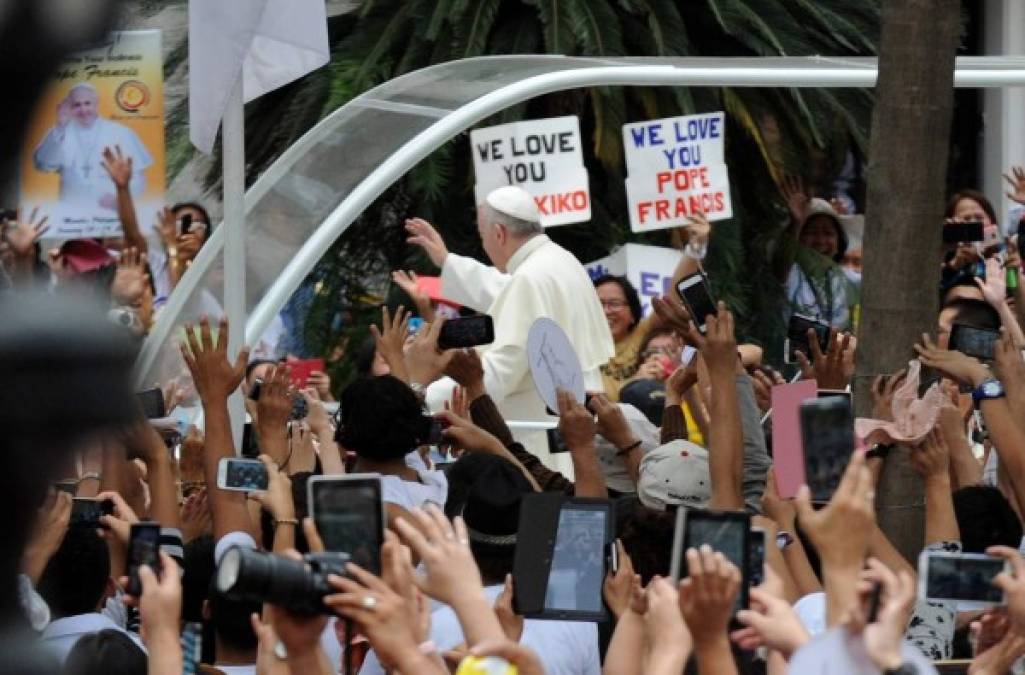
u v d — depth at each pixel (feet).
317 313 129.18
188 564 49.73
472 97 88.74
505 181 106.93
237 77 68.74
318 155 88.58
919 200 58.65
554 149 107.24
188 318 82.74
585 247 128.98
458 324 68.39
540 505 37.42
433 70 96.17
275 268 83.87
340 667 45.55
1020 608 30.73
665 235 129.29
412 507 53.98
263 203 87.15
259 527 52.49
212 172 131.85
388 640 26.22
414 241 99.86
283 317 130.00
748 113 127.24
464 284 98.22
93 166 92.53
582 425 58.49
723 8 126.52
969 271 90.99
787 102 128.88
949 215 116.57
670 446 57.16
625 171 128.98
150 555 31.83
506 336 93.76
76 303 7.29
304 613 26.35
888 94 58.80
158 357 81.05
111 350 7.26
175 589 30.50
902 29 58.34
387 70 125.39
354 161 87.04
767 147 128.88
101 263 91.76
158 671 29.91
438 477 57.88
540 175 106.93
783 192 130.41
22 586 8.14
